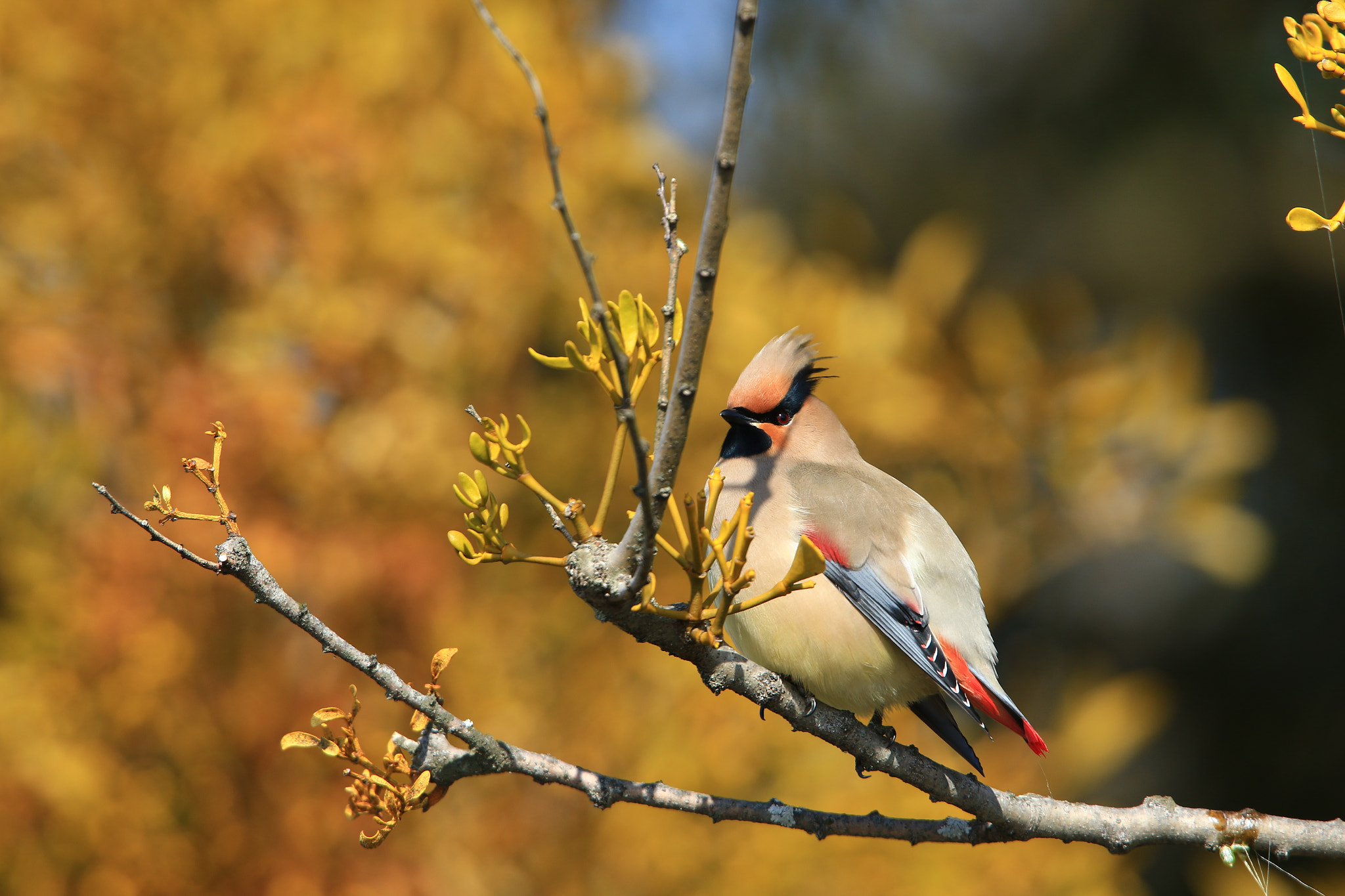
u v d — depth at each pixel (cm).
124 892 931
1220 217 1958
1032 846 997
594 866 1023
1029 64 2081
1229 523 1184
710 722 1021
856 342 1141
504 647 1047
